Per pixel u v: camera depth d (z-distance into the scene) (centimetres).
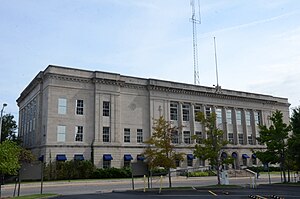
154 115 6000
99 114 5441
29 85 6225
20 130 7206
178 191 2884
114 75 5678
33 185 3894
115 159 5412
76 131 5266
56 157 4991
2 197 2423
